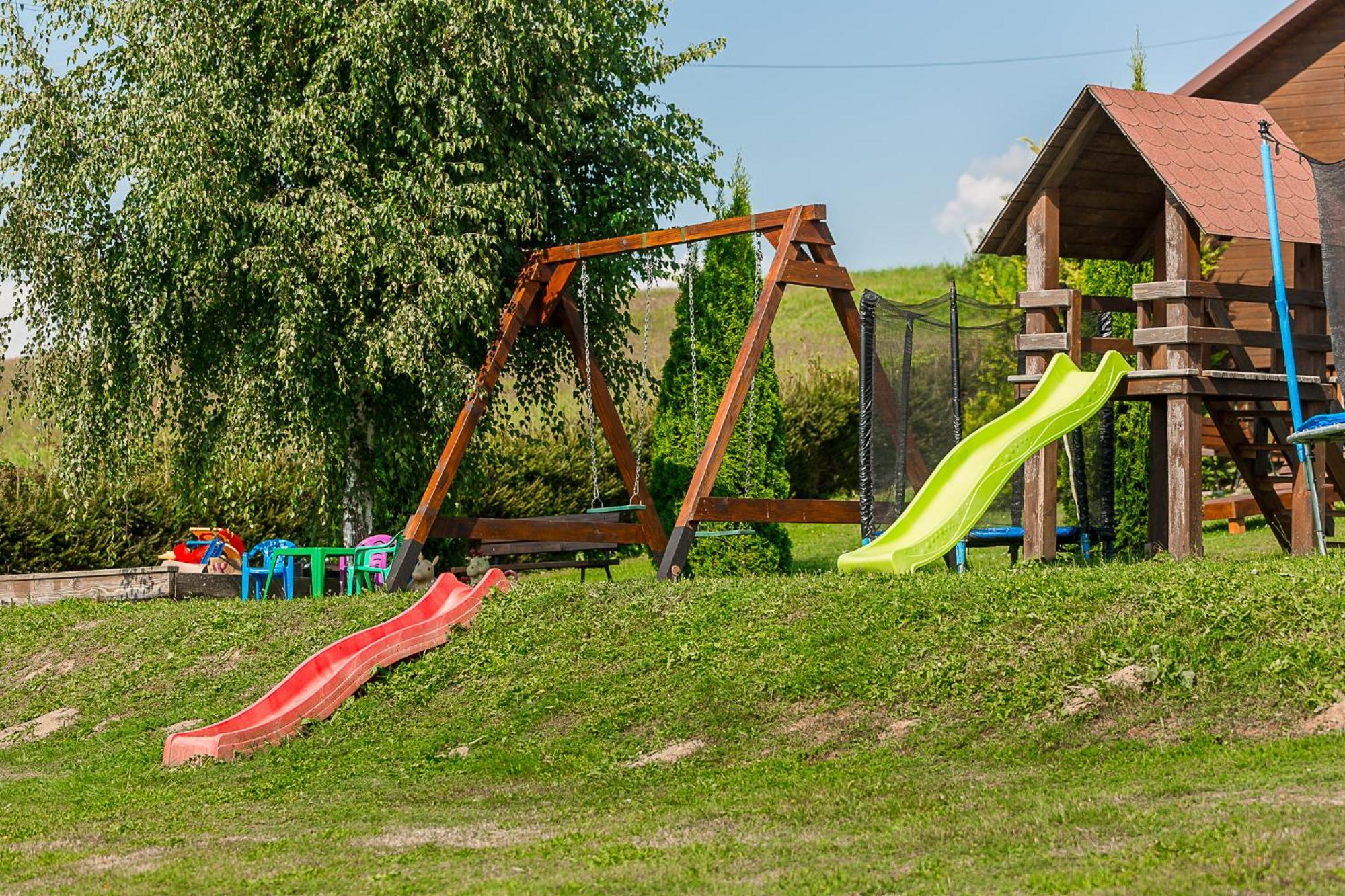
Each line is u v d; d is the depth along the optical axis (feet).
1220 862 17.29
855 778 26.66
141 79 52.75
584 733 32.50
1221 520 73.00
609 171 58.95
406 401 57.88
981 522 49.52
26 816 30.30
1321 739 23.63
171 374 57.11
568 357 61.11
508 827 25.85
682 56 60.18
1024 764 26.16
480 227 53.93
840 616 34.45
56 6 53.67
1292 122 75.51
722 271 61.72
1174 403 42.45
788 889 18.84
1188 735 25.59
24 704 44.16
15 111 52.60
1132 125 43.55
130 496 66.74
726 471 61.36
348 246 50.44
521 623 40.04
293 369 50.78
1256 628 28.14
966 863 19.27
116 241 54.08
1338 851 17.15
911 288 164.76
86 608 52.60
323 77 51.44
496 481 74.84
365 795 30.45
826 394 89.97
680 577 44.50
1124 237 50.67
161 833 27.35
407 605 44.45
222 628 46.50
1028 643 30.48
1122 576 32.91
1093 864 18.11
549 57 54.44
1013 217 47.26
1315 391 44.37
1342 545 43.11
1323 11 74.08
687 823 24.26
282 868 22.99
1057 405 42.93
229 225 50.93
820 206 46.32
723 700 31.99
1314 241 44.19
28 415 56.29
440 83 51.49
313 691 37.45
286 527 69.46
